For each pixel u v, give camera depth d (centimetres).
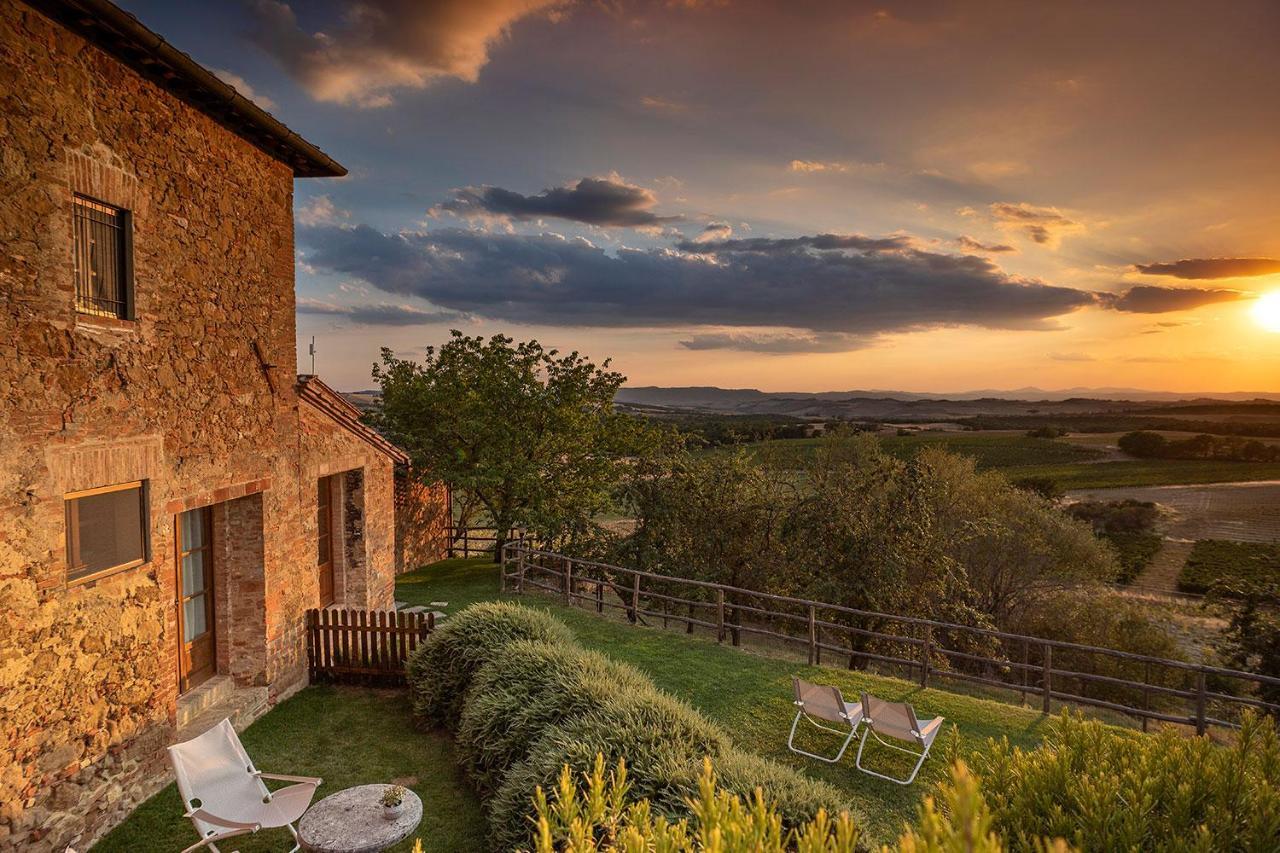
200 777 530
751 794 443
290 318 868
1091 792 269
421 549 1792
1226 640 1819
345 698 854
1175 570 2884
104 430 566
